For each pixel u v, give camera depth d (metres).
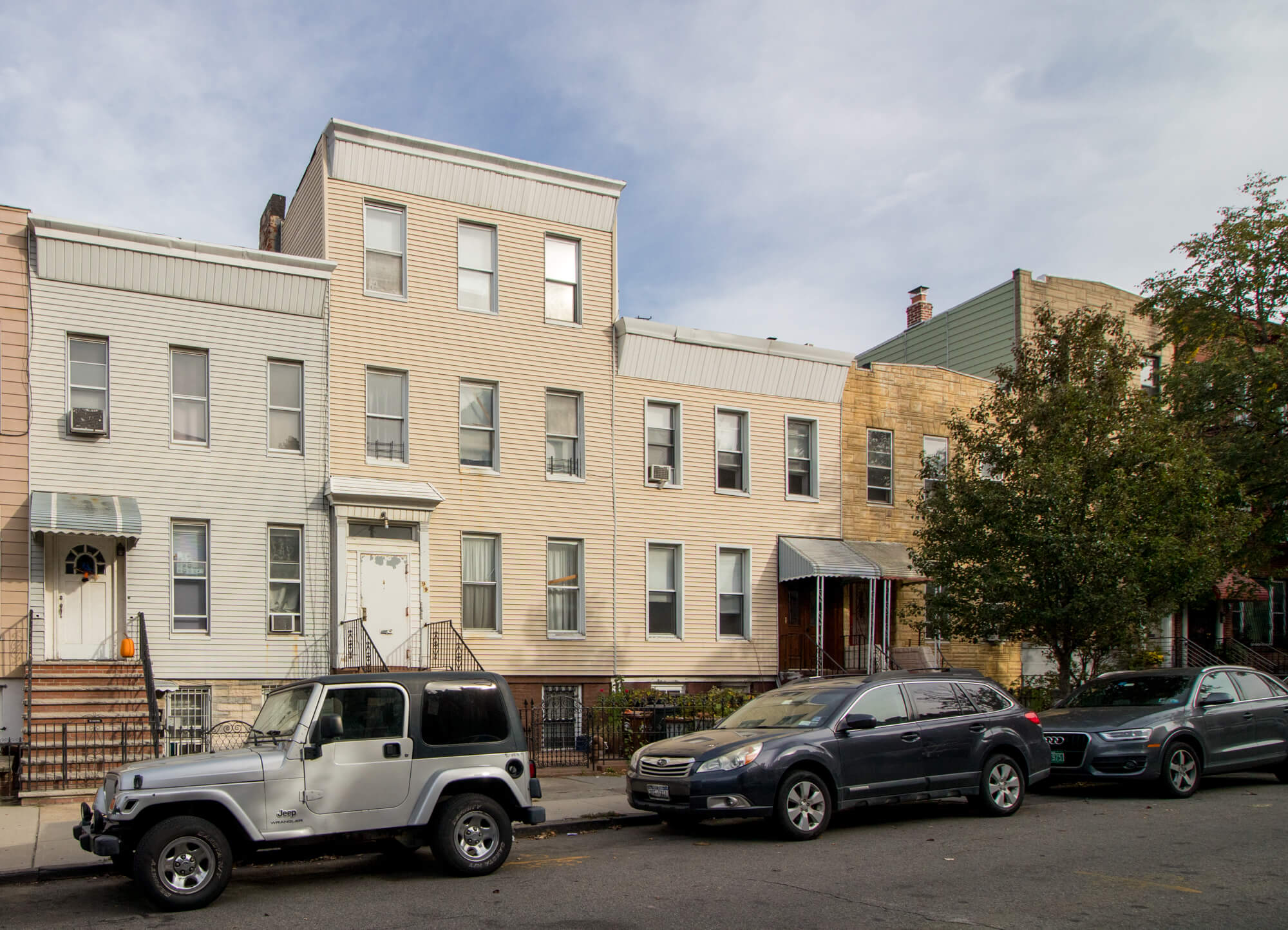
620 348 22.81
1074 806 14.10
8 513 16.88
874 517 25.72
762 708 13.38
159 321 18.36
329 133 20.00
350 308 20.06
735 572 24.08
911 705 13.00
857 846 11.38
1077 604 18.64
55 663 16.55
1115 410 20.09
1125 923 8.16
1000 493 19.69
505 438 21.41
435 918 8.54
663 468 23.06
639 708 20.22
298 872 10.60
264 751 9.62
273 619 18.83
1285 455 23.12
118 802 8.92
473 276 21.55
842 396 25.64
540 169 21.98
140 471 17.95
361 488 19.38
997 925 8.13
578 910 8.75
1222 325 24.50
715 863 10.60
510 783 10.45
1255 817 12.98
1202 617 31.05
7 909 9.16
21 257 17.36
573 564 22.14
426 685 10.35
